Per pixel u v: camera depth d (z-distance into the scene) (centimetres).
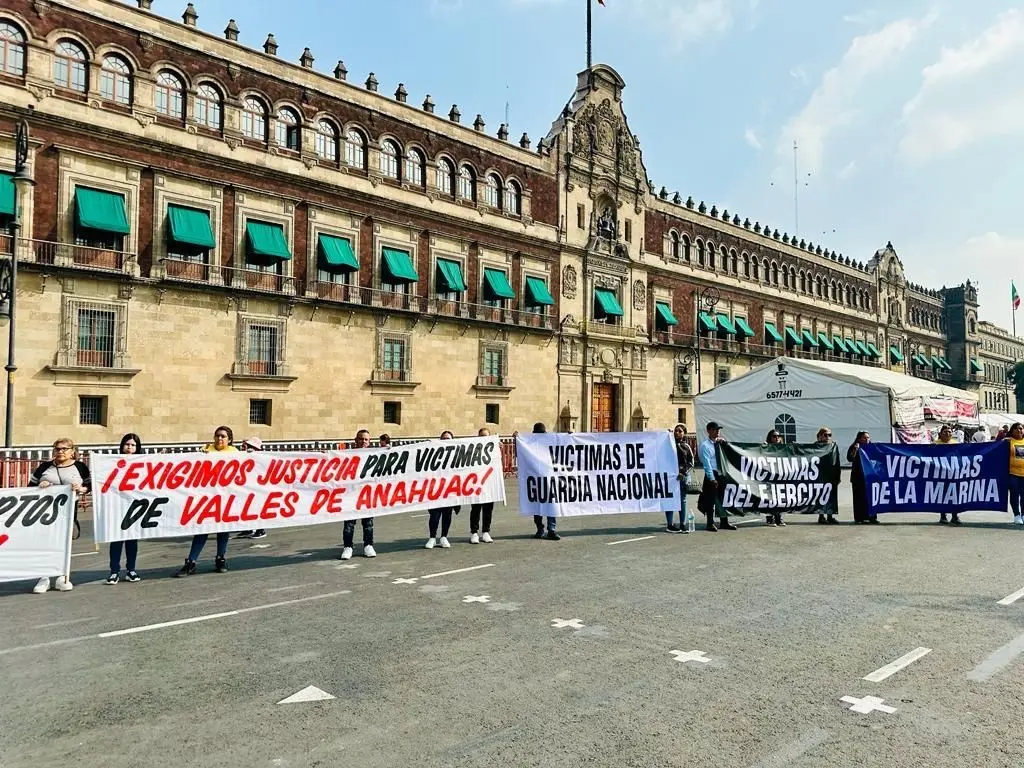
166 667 645
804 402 3095
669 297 4947
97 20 2455
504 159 3884
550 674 622
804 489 1602
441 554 1210
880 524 1609
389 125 3356
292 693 580
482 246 3725
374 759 466
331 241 3070
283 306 2892
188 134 2672
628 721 524
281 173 2906
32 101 2306
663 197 5031
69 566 966
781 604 859
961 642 709
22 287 2262
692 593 915
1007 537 1391
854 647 695
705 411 3434
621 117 4625
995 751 475
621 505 1430
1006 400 10088
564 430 4094
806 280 6394
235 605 869
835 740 492
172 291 2592
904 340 7988
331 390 3045
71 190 2380
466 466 1295
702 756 468
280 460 1130
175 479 1045
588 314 4306
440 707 551
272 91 2927
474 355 3647
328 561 1153
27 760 468
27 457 1834
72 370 2341
